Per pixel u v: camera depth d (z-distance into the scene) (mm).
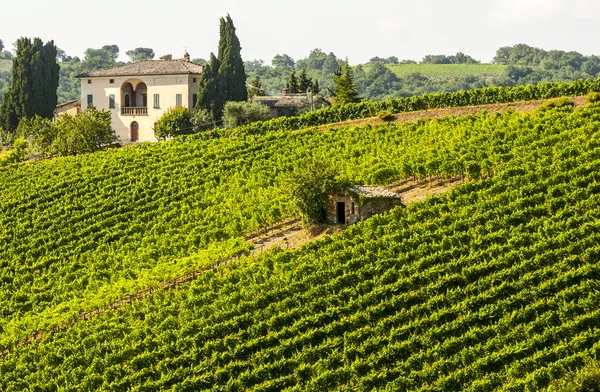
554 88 81812
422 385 45031
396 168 69375
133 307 56531
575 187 59375
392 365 46812
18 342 56469
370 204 62281
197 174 78750
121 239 69062
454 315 49031
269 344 49594
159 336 51594
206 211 70688
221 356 49062
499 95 84500
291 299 52188
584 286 49156
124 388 48781
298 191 63844
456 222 56906
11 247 70375
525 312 48000
